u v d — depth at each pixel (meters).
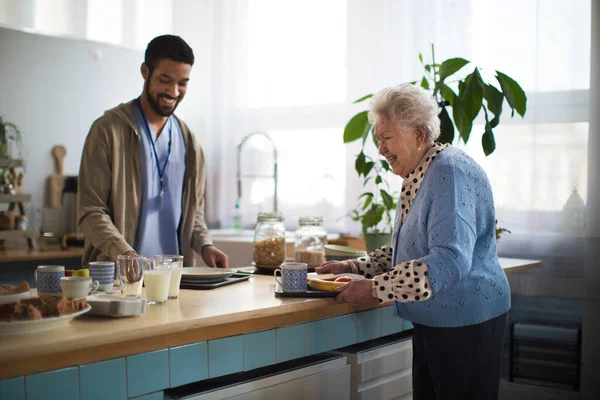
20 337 1.42
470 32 3.87
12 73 3.88
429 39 3.99
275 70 4.68
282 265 2.05
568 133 3.62
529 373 3.63
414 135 1.96
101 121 2.65
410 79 4.08
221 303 1.87
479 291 1.89
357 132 3.40
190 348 1.66
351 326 2.16
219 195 4.91
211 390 1.76
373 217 3.17
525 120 3.71
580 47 3.60
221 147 4.88
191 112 4.93
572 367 3.52
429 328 1.94
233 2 4.80
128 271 1.82
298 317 1.91
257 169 4.78
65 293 1.77
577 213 3.60
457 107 3.00
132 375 1.54
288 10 4.62
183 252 2.91
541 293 3.67
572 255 3.61
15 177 3.84
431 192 1.86
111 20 4.45
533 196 3.69
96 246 2.49
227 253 4.18
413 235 1.92
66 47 4.12
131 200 2.70
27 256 3.55
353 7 4.30
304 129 4.59
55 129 4.07
